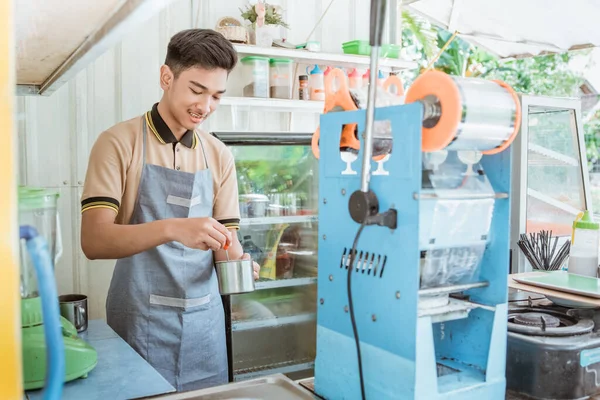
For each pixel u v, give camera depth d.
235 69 3.39
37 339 1.30
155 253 2.05
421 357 0.93
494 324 1.04
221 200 2.26
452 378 1.04
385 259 0.98
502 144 1.01
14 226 0.62
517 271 2.71
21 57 1.60
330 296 1.11
